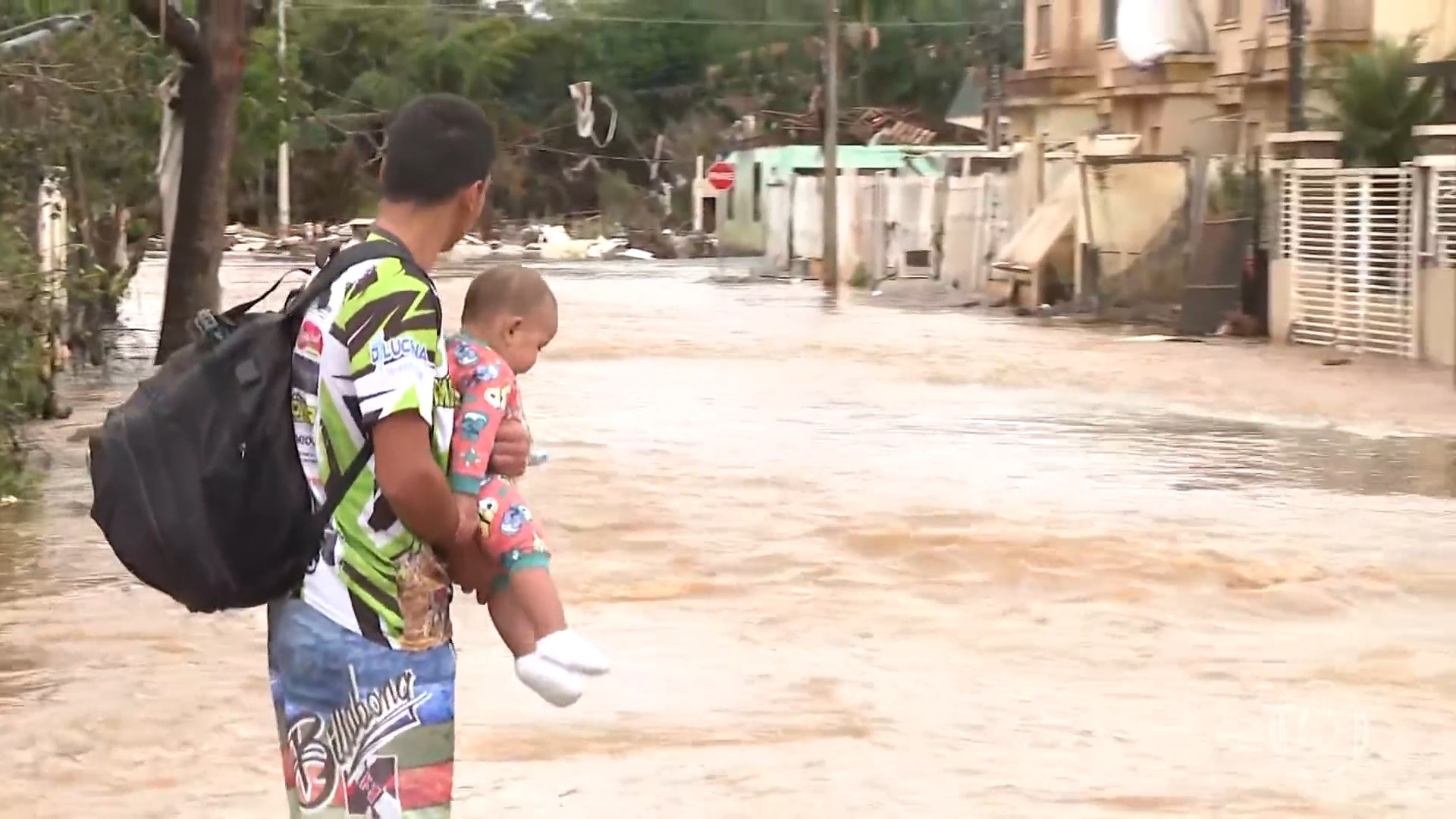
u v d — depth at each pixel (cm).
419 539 417
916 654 930
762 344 2912
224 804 693
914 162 5178
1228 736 789
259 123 3064
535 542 442
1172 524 1295
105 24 1950
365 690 415
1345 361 2656
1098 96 4075
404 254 413
